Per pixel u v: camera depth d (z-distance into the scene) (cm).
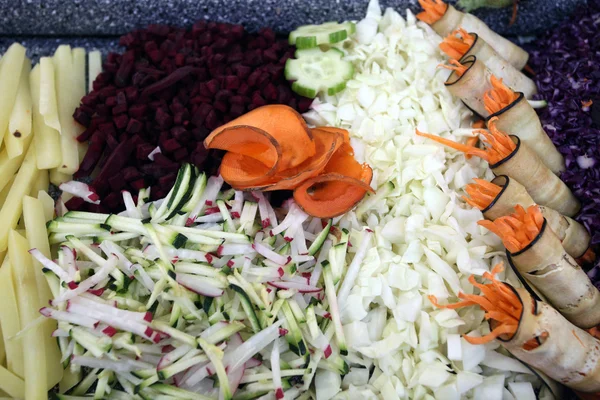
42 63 35
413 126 35
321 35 37
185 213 30
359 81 36
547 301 29
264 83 35
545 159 34
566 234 31
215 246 29
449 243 30
